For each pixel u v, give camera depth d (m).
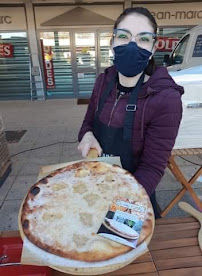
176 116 0.99
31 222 0.81
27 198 0.90
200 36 4.41
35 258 0.71
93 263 0.70
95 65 7.86
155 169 1.02
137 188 0.94
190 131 1.82
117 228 0.79
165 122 0.98
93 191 0.93
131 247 0.74
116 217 0.82
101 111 1.17
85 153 1.14
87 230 0.78
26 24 7.29
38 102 7.71
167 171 3.16
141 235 0.77
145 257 1.03
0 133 3.04
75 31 7.45
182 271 0.98
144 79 1.07
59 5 7.12
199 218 1.26
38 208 0.86
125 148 1.11
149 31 0.99
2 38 7.44
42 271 0.91
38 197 0.90
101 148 1.17
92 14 7.25
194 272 0.97
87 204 0.87
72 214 0.84
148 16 1.00
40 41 7.51
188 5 7.18
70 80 8.00
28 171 3.35
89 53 7.72
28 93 8.02
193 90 1.68
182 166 3.31
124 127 1.07
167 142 1.00
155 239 1.13
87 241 0.75
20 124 5.50
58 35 7.48
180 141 1.86
